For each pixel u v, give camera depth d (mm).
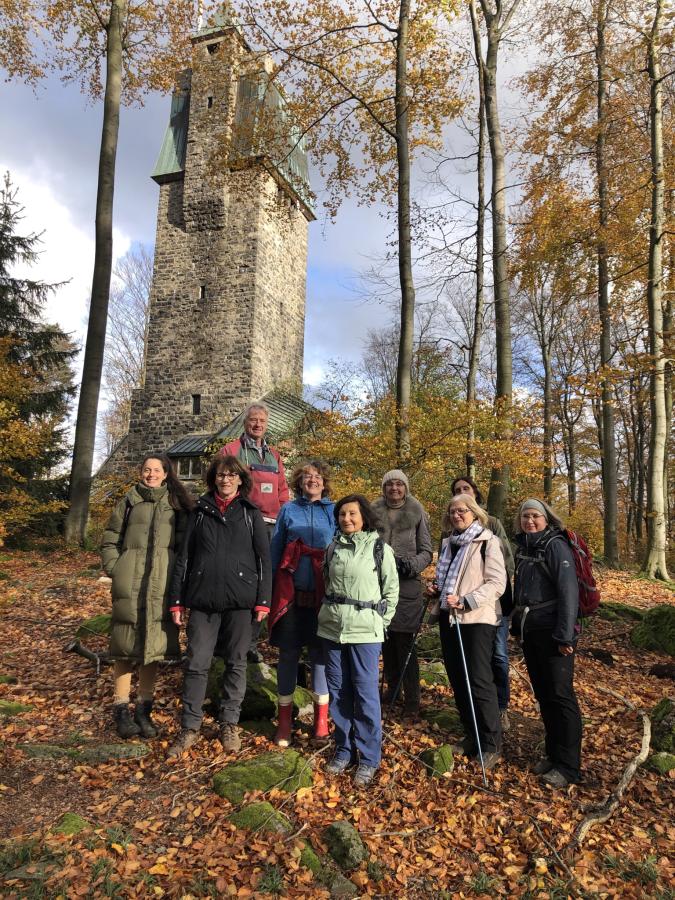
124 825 3211
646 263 11594
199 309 23859
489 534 4156
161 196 25016
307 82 11828
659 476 11523
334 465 9930
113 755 3877
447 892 2850
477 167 12391
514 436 9711
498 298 11383
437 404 9391
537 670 3922
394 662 4906
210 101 24062
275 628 4172
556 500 20516
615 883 2910
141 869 2854
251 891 2719
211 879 2789
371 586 3861
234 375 23078
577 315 21312
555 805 3518
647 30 11844
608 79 13078
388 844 3145
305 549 4203
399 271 10430
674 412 19859
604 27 13312
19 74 15500
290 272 26312
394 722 4574
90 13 15242
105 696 4891
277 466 5391
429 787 3691
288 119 12906
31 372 13109
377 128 12375
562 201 12688
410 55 11609
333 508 4438
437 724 4605
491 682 3988
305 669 5203
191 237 24359
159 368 24047
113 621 4129
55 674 5461
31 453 12234
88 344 13805
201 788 3559
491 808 3473
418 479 10047
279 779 3576
